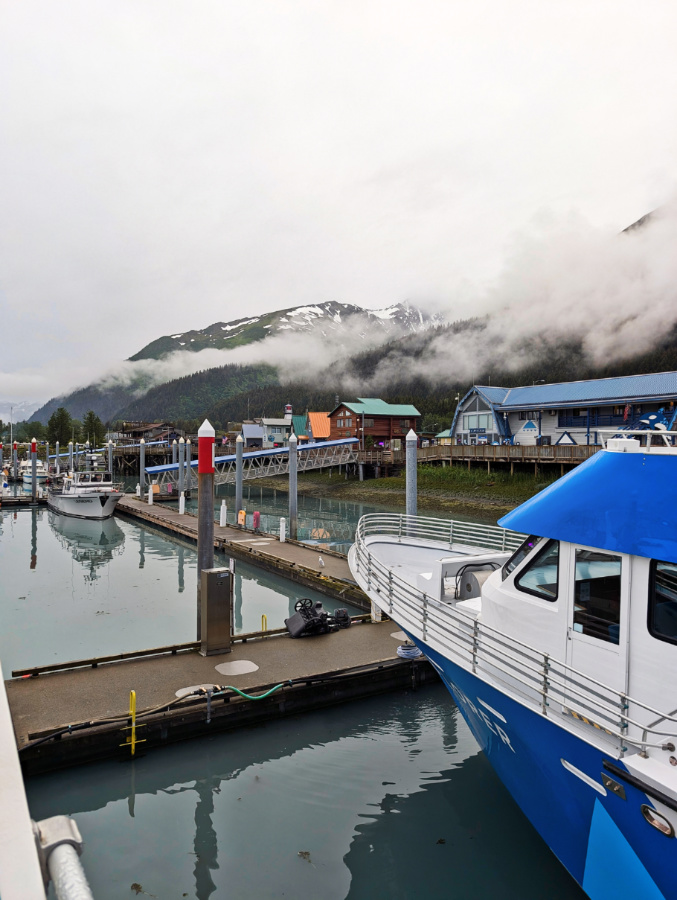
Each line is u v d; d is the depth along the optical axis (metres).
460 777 8.03
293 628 11.83
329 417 67.31
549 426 42.66
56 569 21.64
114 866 6.22
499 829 6.98
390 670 10.39
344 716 9.62
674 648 4.83
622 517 5.28
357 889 5.96
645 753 4.68
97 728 7.97
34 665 11.99
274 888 5.95
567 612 5.65
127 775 7.82
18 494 49.81
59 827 1.40
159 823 6.92
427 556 11.48
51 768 7.74
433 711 9.87
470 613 7.71
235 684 9.33
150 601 17.17
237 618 15.36
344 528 31.70
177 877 6.07
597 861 5.20
